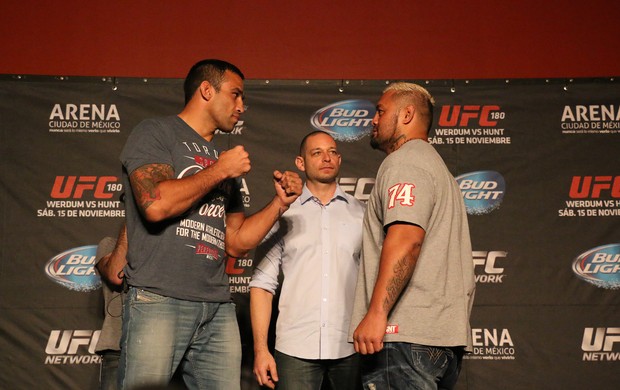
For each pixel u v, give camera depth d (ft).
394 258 7.09
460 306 7.40
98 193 12.23
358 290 7.82
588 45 13.03
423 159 7.61
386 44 13.08
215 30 13.04
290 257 10.71
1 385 11.54
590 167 12.46
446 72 13.01
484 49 13.05
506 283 12.09
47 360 11.70
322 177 10.95
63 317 11.83
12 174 12.16
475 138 12.59
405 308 7.23
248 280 12.14
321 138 11.21
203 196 7.84
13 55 12.67
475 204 12.36
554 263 12.14
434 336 7.18
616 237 12.22
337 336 10.25
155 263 7.72
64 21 12.87
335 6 13.19
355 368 10.22
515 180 12.44
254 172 12.44
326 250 10.62
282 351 10.34
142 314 7.60
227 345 8.14
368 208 7.97
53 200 12.16
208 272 8.01
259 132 12.57
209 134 8.63
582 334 11.91
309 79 12.80
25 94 12.44
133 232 7.88
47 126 12.37
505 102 12.71
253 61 12.98
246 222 9.04
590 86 12.75
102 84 12.59
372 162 12.55
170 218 7.77
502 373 11.84
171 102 12.63
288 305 10.49
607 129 12.60
